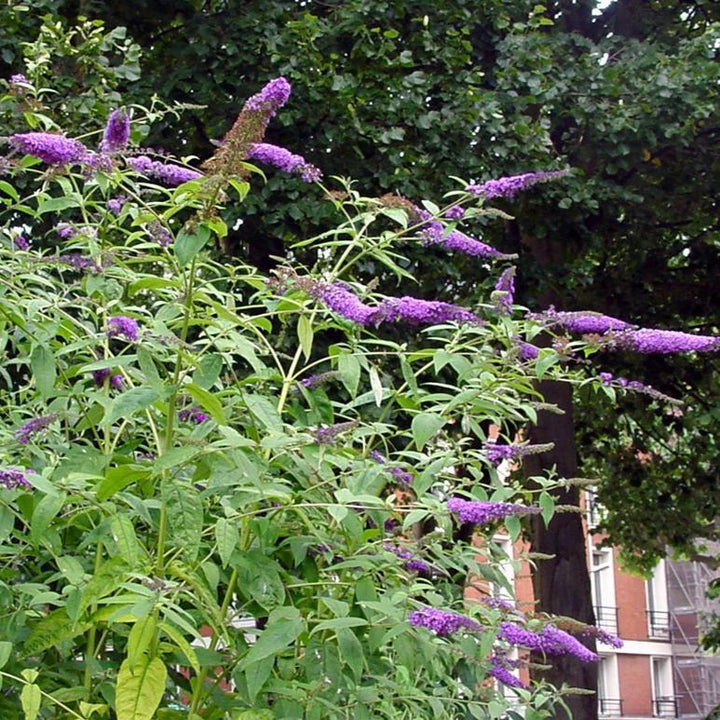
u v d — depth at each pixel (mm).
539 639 3127
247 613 3098
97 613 2770
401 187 8359
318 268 3771
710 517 14008
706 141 10453
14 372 5602
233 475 2742
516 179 3750
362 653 2760
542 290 9398
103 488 2635
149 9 8836
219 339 3043
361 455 3373
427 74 9109
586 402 12883
